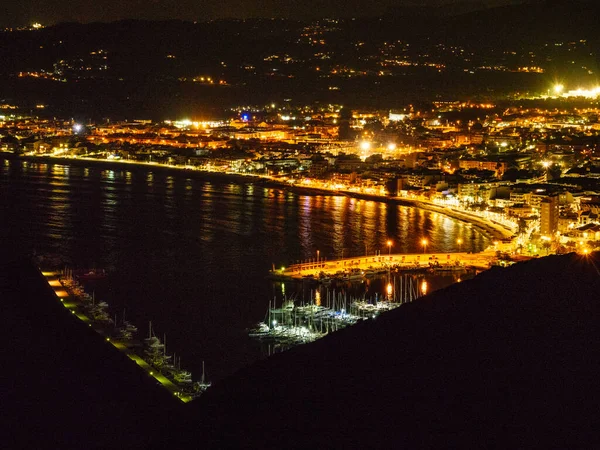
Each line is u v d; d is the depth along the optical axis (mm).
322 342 58125
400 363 50812
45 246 195875
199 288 156625
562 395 44031
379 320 58250
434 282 163750
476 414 43938
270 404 52000
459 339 51781
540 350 48531
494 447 41125
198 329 129625
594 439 40500
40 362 109875
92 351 114875
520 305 54344
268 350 118938
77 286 155125
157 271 170750
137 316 136750
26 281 154625
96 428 89625
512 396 44438
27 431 89875
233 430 50125
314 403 49281
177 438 54062
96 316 135000
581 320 51312
